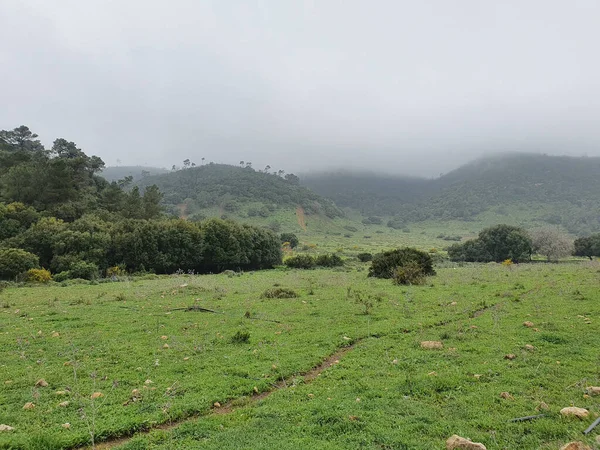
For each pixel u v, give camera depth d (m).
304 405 7.93
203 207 199.50
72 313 19.11
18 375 10.20
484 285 26.05
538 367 9.62
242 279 38.75
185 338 13.77
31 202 67.19
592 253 78.56
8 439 6.61
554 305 17.77
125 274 48.97
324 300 21.70
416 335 13.32
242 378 9.72
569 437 6.21
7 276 42.56
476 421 6.94
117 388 9.14
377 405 7.76
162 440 6.76
